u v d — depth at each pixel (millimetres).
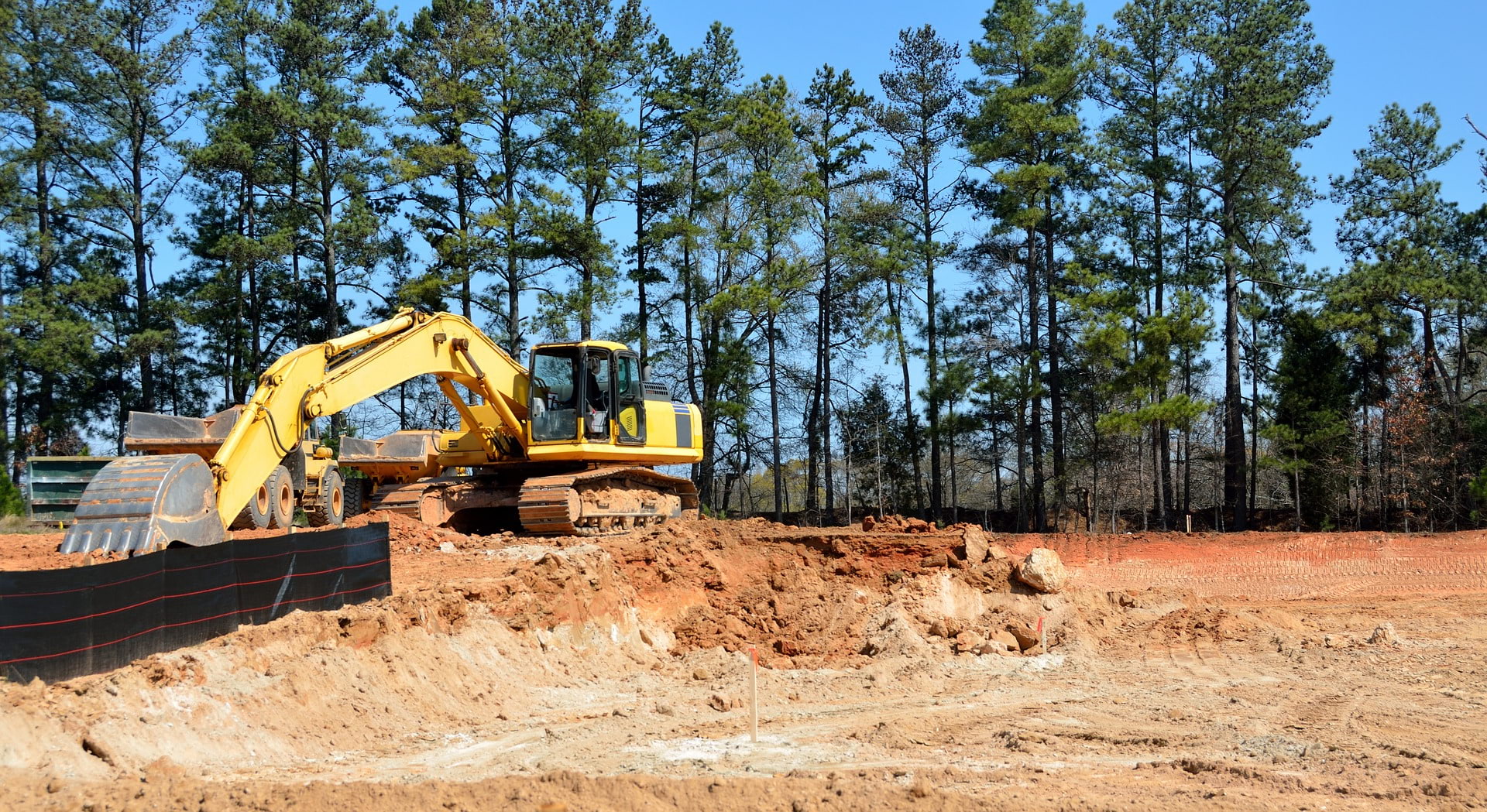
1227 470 41688
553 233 36938
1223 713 12883
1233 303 39375
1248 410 45125
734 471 48344
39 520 26078
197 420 16750
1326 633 18266
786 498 53938
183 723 10109
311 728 11164
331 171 39562
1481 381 49094
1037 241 44125
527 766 10422
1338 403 39062
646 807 8320
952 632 17172
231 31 37906
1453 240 39719
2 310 37969
